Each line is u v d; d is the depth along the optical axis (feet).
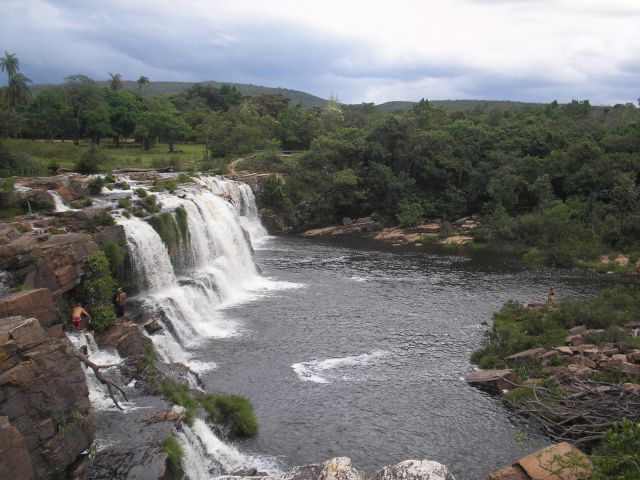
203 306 172.86
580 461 71.82
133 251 155.94
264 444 103.91
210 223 213.46
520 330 156.87
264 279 223.92
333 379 131.44
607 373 122.42
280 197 335.06
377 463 98.53
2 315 81.92
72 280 122.62
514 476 79.00
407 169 368.27
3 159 257.14
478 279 228.22
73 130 438.81
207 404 106.63
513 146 381.19
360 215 357.82
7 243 115.14
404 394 124.26
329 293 203.82
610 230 270.05
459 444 104.37
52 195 178.81
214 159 384.27
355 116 541.75
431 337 160.15
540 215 296.51
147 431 88.17
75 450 74.13
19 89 372.17
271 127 465.06
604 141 352.69
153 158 374.63
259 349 148.77
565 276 234.58
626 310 169.99
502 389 124.67
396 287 213.66
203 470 90.27
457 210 342.44
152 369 112.57
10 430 61.77
